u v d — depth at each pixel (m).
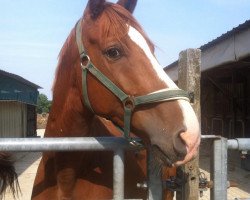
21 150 1.52
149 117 1.65
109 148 1.60
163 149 1.58
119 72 1.70
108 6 1.77
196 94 1.89
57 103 2.04
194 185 1.83
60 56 2.03
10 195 5.15
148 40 1.77
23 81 13.75
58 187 2.01
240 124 10.76
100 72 1.75
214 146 1.69
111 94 1.74
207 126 14.29
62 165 1.97
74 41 1.91
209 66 7.13
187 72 1.89
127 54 1.69
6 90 11.95
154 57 1.72
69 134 2.00
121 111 1.74
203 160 8.67
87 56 1.78
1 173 1.96
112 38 1.69
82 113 1.94
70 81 1.94
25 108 15.71
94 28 1.76
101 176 2.10
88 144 1.57
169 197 2.61
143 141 1.73
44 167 2.12
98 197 2.05
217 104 13.02
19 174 7.70
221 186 1.70
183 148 1.53
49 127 2.14
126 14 1.75
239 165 8.01
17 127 14.06
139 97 1.66
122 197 1.62
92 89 1.79
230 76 11.48
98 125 2.28
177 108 1.60
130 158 2.34
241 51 5.67
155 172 1.68
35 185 2.23
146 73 1.66
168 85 1.65
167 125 1.59
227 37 6.15
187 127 1.54
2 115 13.38
